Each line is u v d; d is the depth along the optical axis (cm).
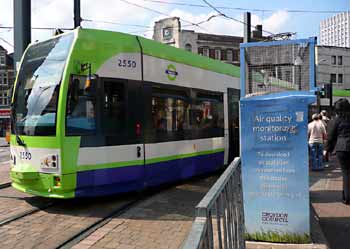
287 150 515
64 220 687
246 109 531
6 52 6494
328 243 528
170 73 959
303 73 583
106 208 772
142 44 877
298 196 511
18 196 880
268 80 596
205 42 5575
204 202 240
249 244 510
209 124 1141
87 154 754
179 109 991
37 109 768
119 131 806
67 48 765
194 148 1055
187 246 186
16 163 809
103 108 779
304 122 511
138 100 848
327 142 785
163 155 921
